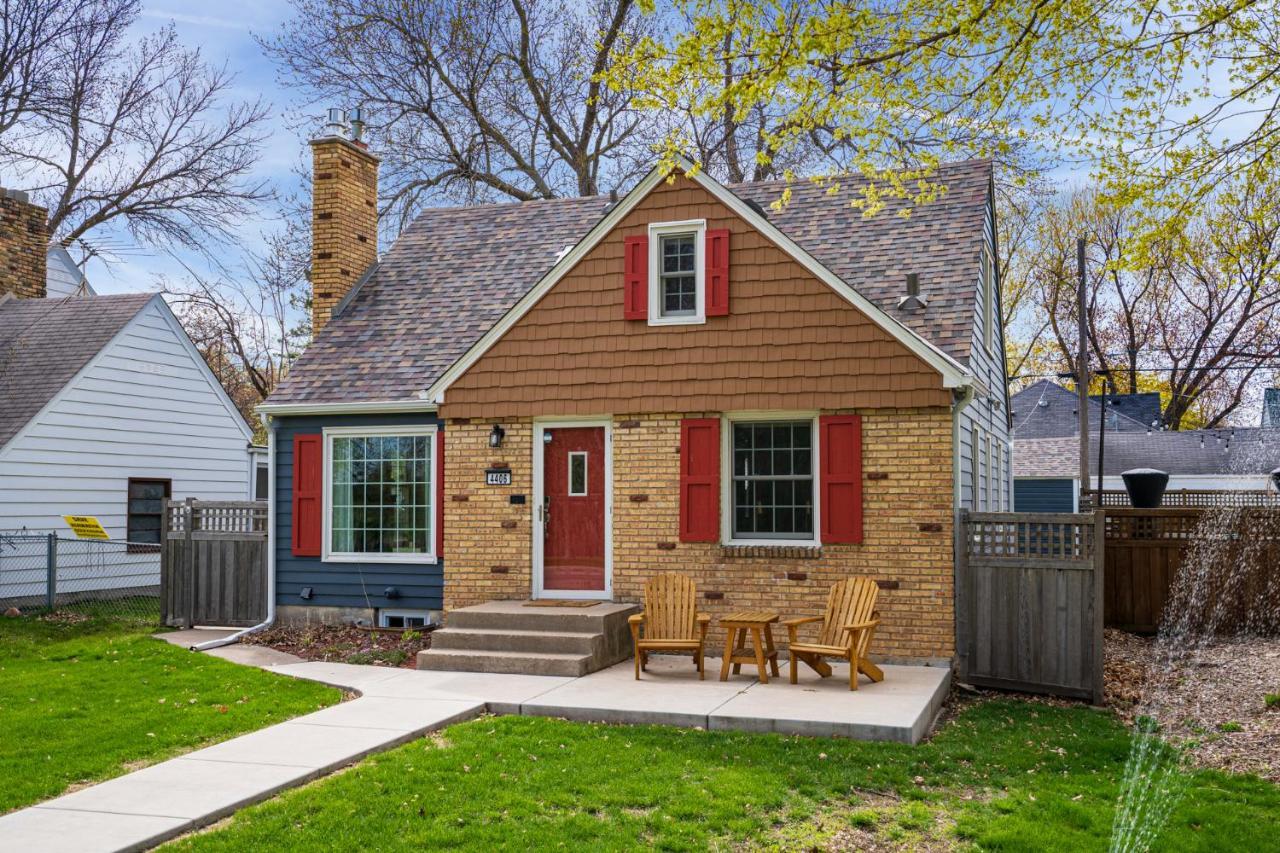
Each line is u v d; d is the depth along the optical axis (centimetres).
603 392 1295
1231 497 2898
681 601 1140
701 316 1259
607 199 1756
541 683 1070
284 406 1466
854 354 1197
